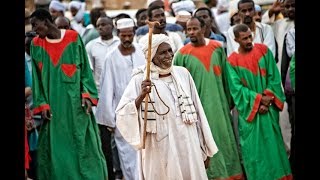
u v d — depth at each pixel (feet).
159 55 36.19
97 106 46.21
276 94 44.21
